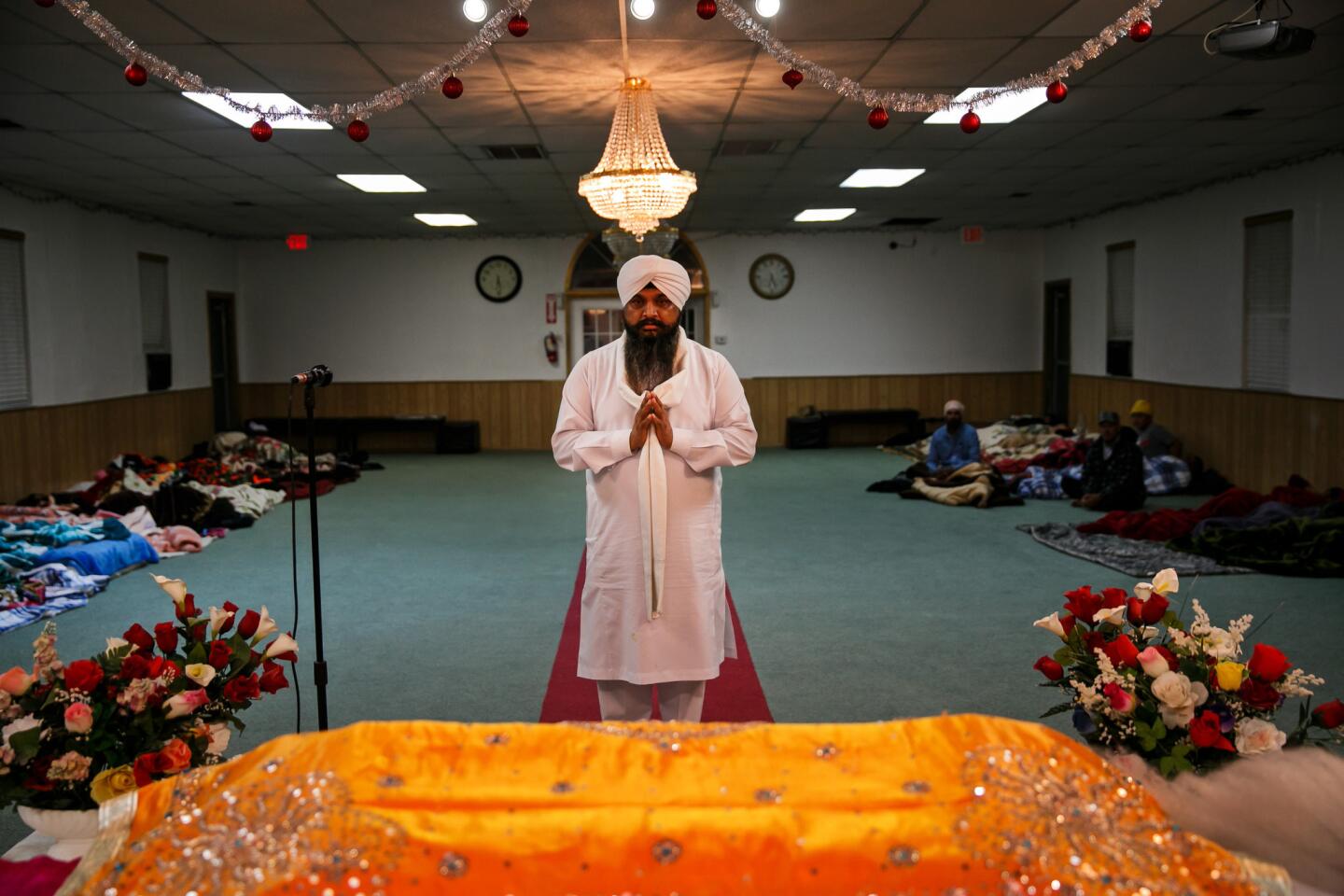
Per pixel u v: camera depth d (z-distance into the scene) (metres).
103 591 6.11
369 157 8.04
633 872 1.38
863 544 7.12
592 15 4.71
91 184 8.95
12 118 6.52
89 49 5.12
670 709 3.07
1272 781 1.58
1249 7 4.78
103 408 10.12
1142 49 5.43
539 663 4.51
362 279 13.99
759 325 14.12
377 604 5.61
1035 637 4.81
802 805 1.44
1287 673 2.21
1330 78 6.05
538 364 14.08
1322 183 8.27
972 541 7.20
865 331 14.20
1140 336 11.45
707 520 2.99
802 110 6.71
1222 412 9.76
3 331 8.59
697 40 5.13
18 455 8.61
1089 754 1.55
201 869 1.40
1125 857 1.37
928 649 4.64
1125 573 6.11
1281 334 8.93
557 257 13.91
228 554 7.13
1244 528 6.43
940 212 12.16
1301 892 1.46
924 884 1.37
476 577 6.25
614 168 5.54
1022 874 1.36
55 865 1.88
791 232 14.01
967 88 6.16
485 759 1.53
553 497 9.67
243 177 8.83
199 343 12.61
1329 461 8.21
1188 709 2.13
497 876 1.38
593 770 1.52
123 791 2.05
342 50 5.20
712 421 3.05
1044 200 11.17
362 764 1.50
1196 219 10.21
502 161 8.35
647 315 2.95
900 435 13.89
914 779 1.48
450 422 14.03
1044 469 10.02
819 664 4.44
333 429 13.83
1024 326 14.27
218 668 2.36
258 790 1.49
